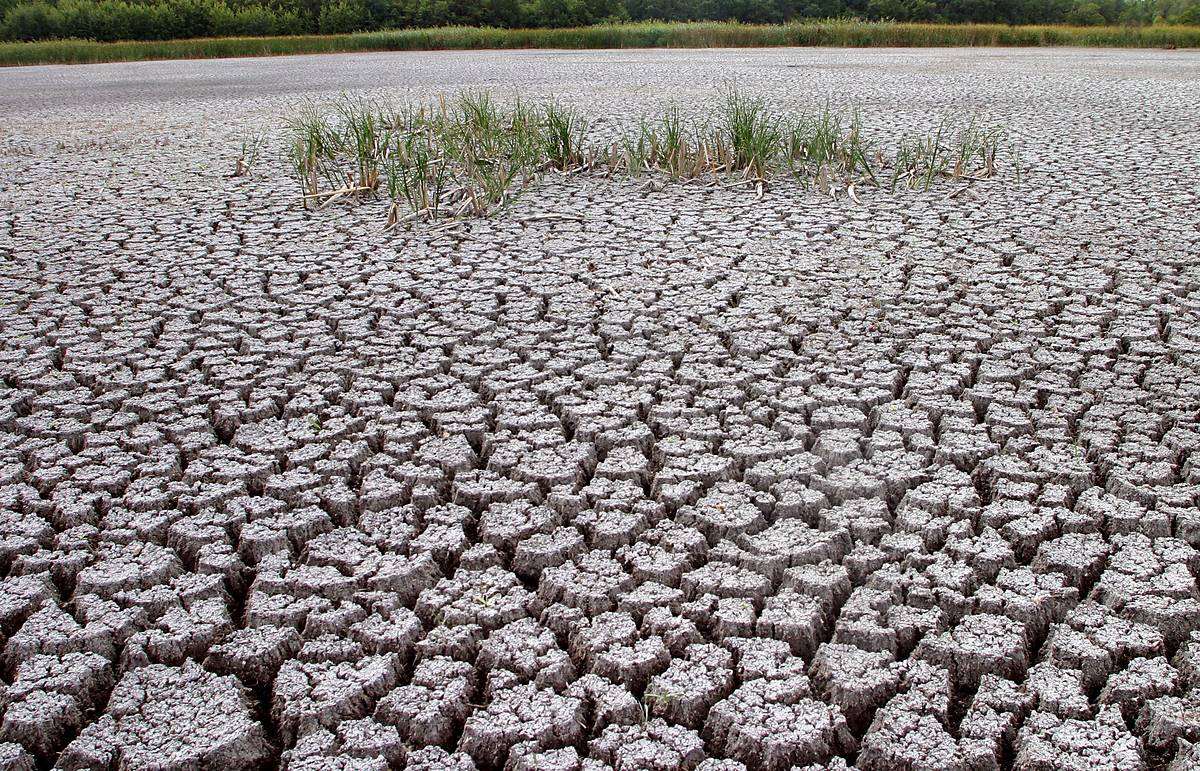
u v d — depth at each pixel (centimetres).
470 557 199
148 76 1461
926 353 300
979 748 151
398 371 289
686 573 194
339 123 770
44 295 364
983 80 1140
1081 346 301
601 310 342
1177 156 596
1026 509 212
